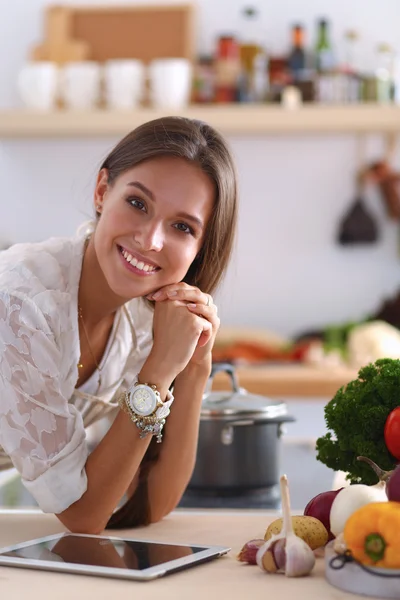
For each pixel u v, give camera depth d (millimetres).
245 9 4500
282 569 1187
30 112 4223
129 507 1568
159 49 4543
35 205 4625
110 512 1501
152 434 1525
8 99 4617
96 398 1783
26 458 1497
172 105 4207
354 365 4043
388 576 1082
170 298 1592
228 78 4277
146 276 1548
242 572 1207
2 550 1299
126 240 1530
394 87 4230
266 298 4574
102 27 4582
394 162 4551
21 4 4594
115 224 1532
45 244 1707
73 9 4590
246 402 1923
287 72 4305
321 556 1278
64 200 4609
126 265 1541
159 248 1520
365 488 1271
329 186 4555
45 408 1512
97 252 1577
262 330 4434
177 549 1308
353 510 1247
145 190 1512
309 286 4566
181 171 1523
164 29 4543
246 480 1876
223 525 1560
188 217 1533
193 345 1570
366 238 4461
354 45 4504
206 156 1538
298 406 4203
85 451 1528
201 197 1544
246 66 4305
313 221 4562
